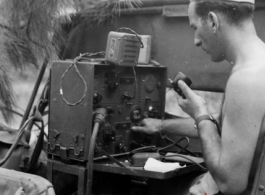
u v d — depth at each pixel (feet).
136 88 6.95
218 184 4.96
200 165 6.12
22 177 5.52
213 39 5.23
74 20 8.70
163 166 5.90
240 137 4.66
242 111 4.64
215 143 5.06
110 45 6.28
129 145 6.92
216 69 7.54
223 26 5.07
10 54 8.02
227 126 4.80
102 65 6.25
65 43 8.80
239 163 4.70
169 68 8.06
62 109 6.45
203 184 5.57
